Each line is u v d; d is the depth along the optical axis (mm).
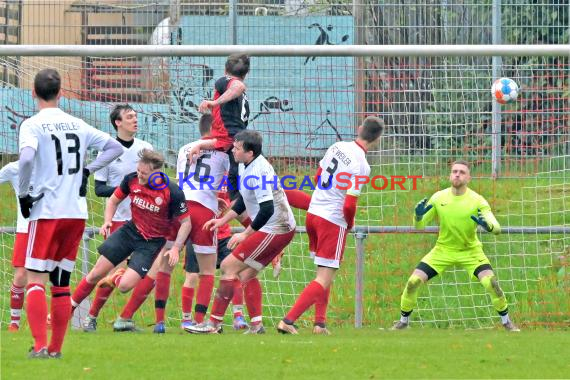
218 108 34625
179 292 42125
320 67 42406
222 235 37594
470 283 42938
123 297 41562
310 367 24984
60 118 25516
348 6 51000
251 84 42219
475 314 41406
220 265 35969
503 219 44594
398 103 42531
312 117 42062
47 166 25125
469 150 43469
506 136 43500
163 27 52094
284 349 28250
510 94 39469
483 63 44594
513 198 44219
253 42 51125
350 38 50969
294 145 41938
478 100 42719
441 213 36906
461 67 43438
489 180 44062
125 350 27859
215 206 34562
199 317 34250
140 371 24156
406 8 50812
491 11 50688
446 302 42312
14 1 51969
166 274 34875
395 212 44219
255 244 33156
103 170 36531
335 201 33500
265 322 40906
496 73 43875
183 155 34969
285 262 44719
